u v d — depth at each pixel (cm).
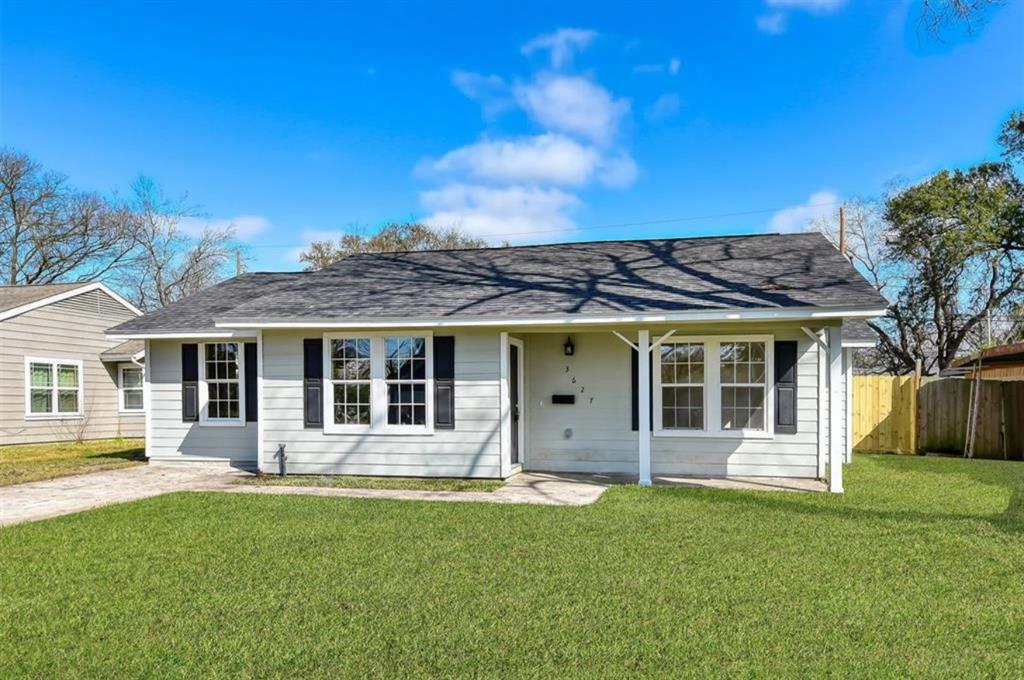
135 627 414
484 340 1044
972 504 802
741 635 393
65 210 3195
